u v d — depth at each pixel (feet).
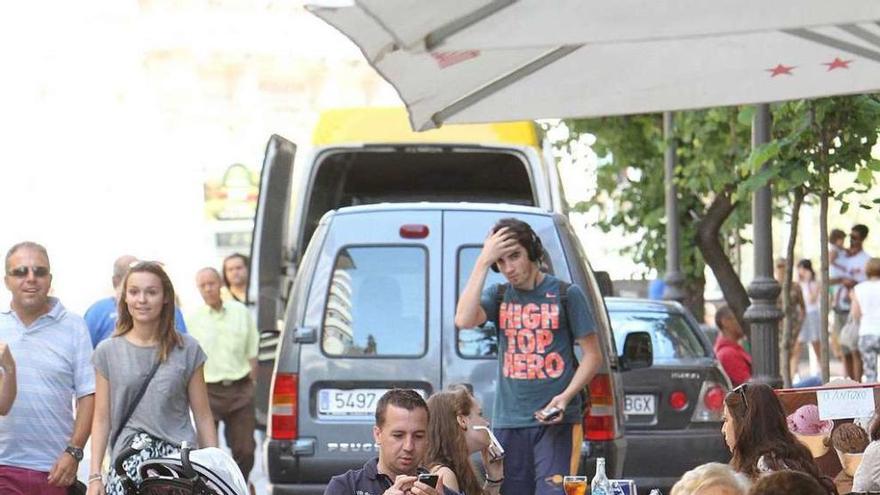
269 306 104.32
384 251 74.28
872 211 95.71
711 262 126.41
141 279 63.93
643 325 99.71
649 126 145.28
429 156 109.50
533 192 104.06
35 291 64.59
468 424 56.08
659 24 35.68
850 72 49.14
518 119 48.80
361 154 108.58
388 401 47.98
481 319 63.72
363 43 37.09
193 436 64.85
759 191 88.38
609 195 150.41
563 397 62.23
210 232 344.08
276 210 104.53
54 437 64.75
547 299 63.26
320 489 72.90
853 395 58.54
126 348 64.13
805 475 33.47
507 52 43.73
